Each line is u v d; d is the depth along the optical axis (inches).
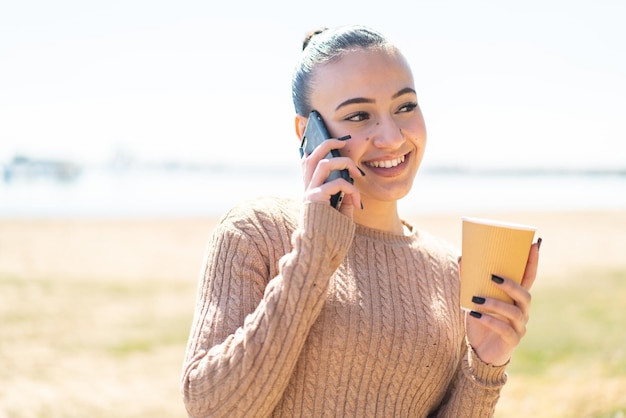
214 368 58.9
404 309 67.2
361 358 64.4
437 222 640.4
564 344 247.0
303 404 63.8
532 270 62.9
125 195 1134.4
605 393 191.3
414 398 67.9
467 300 62.9
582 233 592.1
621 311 300.8
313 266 58.1
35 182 1568.7
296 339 58.1
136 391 207.2
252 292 63.7
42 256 449.7
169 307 320.8
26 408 189.5
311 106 69.6
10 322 281.9
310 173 63.0
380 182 68.7
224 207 874.1
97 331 274.4
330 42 68.4
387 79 67.1
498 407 186.5
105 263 433.4
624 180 2385.6
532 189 1491.1
